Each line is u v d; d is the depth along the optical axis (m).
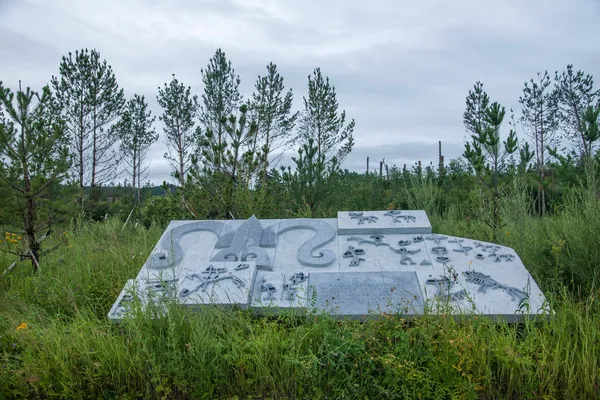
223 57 22.53
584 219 6.59
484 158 8.38
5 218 7.38
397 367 4.41
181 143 24.38
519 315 5.05
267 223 7.41
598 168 7.84
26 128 7.52
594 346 4.45
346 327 4.86
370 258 6.44
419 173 14.14
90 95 20.92
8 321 5.49
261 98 21.78
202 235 7.25
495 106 8.23
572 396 4.25
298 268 6.37
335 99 21.80
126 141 24.92
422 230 6.97
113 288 6.57
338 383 4.48
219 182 10.29
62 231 10.16
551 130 22.14
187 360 4.70
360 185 15.09
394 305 5.33
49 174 7.96
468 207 9.82
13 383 4.57
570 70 21.47
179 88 24.12
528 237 7.21
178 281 5.91
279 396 4.47
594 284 5.75
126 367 4.66
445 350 4.52
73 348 4.88
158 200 13.31
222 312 5.24
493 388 4.43
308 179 11.77
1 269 7.64
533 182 10.15
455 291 5.45
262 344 4.60
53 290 6.30
